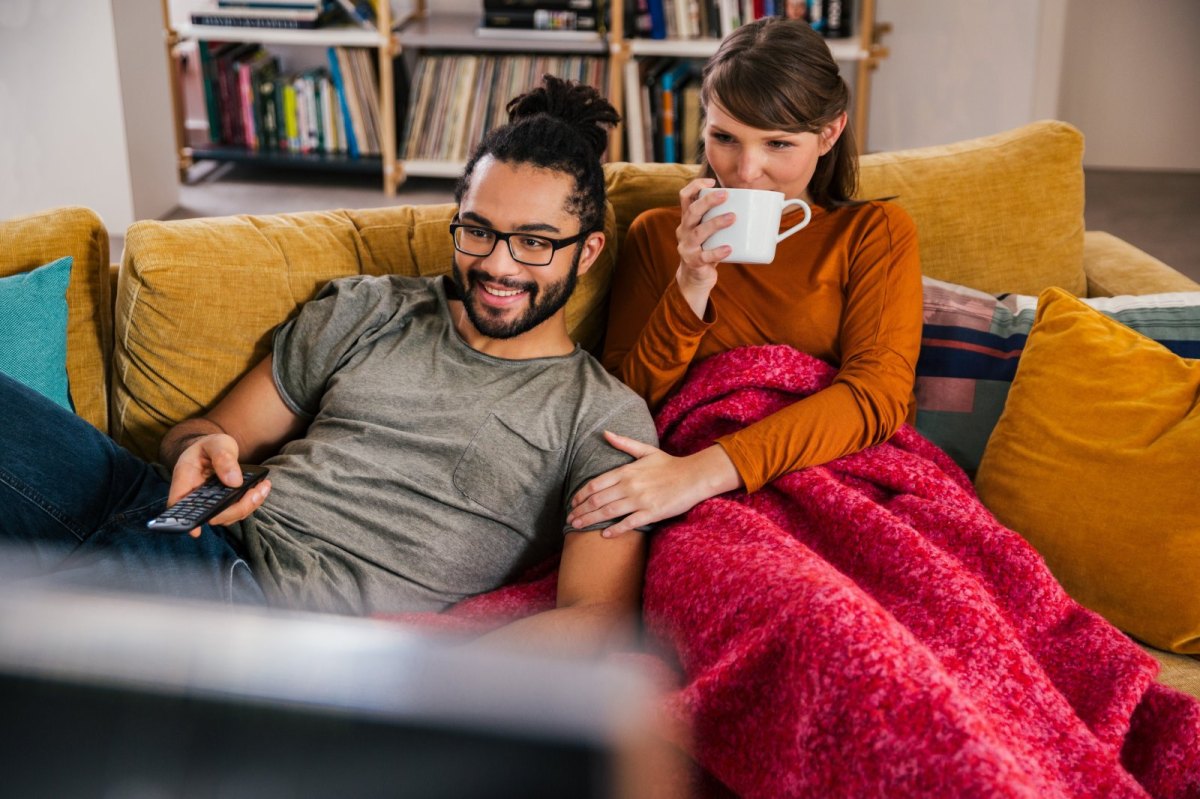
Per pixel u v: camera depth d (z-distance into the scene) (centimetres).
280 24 452
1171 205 468
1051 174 192
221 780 26
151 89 431
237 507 130
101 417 169
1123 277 196
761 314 167
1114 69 505
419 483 147
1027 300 178
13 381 140
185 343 162
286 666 26
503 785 25
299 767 26
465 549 145
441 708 26
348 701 26
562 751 25
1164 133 511
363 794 26
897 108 511
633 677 27
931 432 172
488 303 148
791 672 105
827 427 149
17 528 133
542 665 26
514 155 146
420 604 144
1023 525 152
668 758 111
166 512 119
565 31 441
